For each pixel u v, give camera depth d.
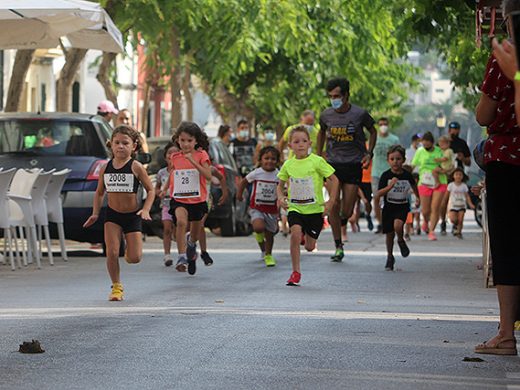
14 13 45.81
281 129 113.81
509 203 23.00
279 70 97.69
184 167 41.34
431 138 68.19
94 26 52.38
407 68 111.31
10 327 26.86
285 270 43.47
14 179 45.31
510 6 20.20
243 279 39.66
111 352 23.23
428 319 28.98
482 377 20.98
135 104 157.50
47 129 49.75
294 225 38.12
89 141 49.66
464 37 52.22
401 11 57.25
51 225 48.72
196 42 72.38
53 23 52.25
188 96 110.62
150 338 25.08
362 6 59.38
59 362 22.08
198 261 47.62
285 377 20.75
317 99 98.19
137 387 19.73
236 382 20.25
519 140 22.84
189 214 41.34
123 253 49.69
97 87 138.62
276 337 25.39
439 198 67.81
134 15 65.50
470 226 87.81
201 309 30.62
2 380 20.28
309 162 39.09
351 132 47.78
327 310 30.67
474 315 30.06
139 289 36.06
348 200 48.00
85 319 28.36
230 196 65.75
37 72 115.88
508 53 19.50
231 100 111.44
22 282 38.34
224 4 68.62
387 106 112.69
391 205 44.88
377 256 51.31
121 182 33.34
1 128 49.78
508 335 23.39
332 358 22.80
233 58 71.75
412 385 20.17
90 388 19.64
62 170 48.88
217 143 66.12
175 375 20.83
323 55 90.06
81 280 39.09
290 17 70.69
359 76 91.38
